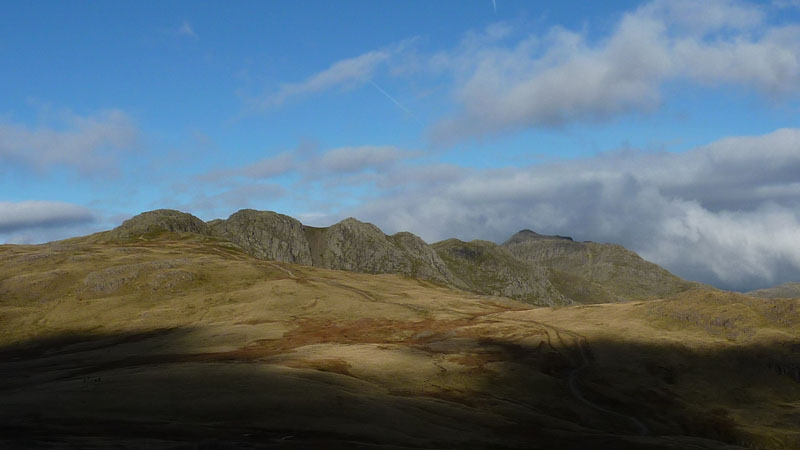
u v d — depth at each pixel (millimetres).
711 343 85312
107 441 31062
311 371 60438
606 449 45344
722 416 64938
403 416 46719
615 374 76750
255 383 49375
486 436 45438
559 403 65812
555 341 92125
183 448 30484
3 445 29016
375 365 71375
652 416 64125
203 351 84125
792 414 65688
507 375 73188
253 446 32688
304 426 39219
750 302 98438
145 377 50281
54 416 36938
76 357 82250
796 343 80688
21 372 69500
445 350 86625
